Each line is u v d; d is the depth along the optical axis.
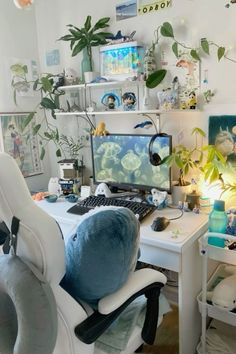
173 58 1.70
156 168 1.66
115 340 1.08
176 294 1.91
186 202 1.62
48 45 2.23
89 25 1.84
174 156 1.55
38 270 0.87
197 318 1.55
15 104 2.17
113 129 2.04
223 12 1.51
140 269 1.26
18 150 2.21
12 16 2.10
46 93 2.17
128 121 1.95
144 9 1.74
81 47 1.89
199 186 1.72
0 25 2.04
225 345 1.49
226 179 1.66
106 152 1.86
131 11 1.79
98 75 1.93
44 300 0.84
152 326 1.18
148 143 1.66
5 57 2.08
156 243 1.29
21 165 2.24
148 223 1.47
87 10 1.98
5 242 0.99
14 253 0.92
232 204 1.65
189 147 1.75
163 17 1.69
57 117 2.30
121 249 0.96
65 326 0.94
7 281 0.86
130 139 1.73
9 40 2.10
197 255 1.44
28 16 2.20
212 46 1.57
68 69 2.06
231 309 1.35
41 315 0.83
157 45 1.74
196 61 1.63
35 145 2.33
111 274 0.96
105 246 0.93
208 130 1.67
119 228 0.96
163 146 1.60
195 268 1.43
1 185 0.84
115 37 1.84
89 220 0.97
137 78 1.67
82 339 0.93
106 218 0.96
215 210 1.42
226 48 1.54
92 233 0.93
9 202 0.85
